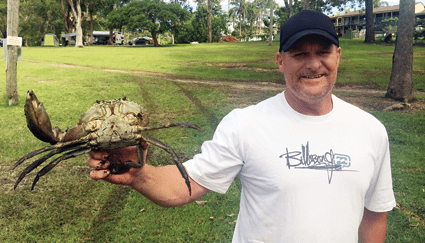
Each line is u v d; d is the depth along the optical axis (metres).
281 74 20.39
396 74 13.33
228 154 1.76
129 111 1.54
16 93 11.57
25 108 1.42
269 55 30.56
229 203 5.21
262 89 15.81
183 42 68.88
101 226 4.64
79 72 19.64
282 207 1.65
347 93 14.79
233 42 56.53
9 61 11.25
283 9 67.69
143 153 1.60
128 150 1.58
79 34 46.19
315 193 1.63
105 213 4.95
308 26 1.61
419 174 6.19
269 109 1.80
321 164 1.65
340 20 65.56
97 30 75.31
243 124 1.76
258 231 1.74
